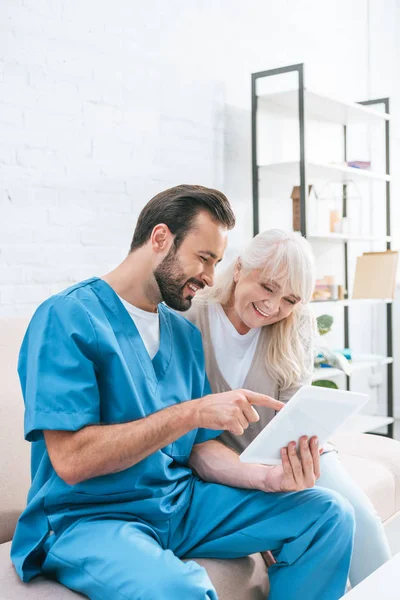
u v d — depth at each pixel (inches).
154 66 108.9
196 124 117.3
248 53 129.0
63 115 94.6
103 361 51.3
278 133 136.6
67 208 95.4
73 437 47.8
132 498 52.0
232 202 126.5
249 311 63.6
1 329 67.6
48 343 49.9
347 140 159.5
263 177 133.1
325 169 130.2
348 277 159.6
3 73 87.0
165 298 55.5
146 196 107.7
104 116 100.6
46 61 92.0
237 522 54.3
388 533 91.6
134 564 45.5
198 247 54.2
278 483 54.3
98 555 46.7
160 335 57.5
